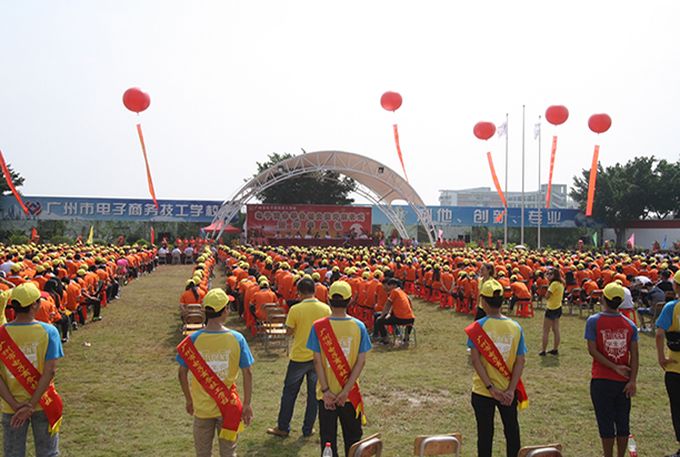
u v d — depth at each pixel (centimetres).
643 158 5300
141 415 709
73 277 1402
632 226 5309
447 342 1209
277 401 772
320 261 1681
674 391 581
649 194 5125
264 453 595
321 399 496
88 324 1377
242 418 465
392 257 2428
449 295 1738
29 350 446
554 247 5447
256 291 1278
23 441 448
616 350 539
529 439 641
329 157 3881
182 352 454
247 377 465
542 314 1616
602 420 539
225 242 4681
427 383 868
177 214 4766
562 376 914
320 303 638
